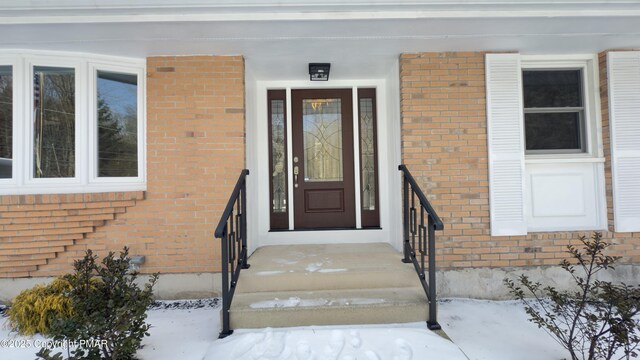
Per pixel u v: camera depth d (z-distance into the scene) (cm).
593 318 221
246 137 370
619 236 361
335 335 253
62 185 333
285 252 384
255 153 418
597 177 374
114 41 318
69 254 343
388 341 247
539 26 307
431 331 262
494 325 299
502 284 355
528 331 288
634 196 359
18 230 323
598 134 374
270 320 269
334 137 450
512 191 357
